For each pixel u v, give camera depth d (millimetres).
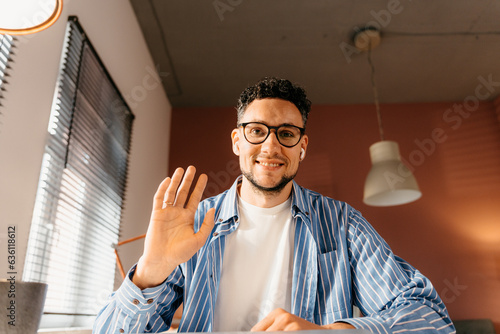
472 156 4109
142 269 797
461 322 3545
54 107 1746
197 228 1088
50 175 1694
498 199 3963
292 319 670
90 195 2150
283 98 1034
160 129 3820
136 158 3029
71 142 1890
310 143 4195
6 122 1365
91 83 2148
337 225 1076
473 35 3277
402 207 3967
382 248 995
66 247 1878
